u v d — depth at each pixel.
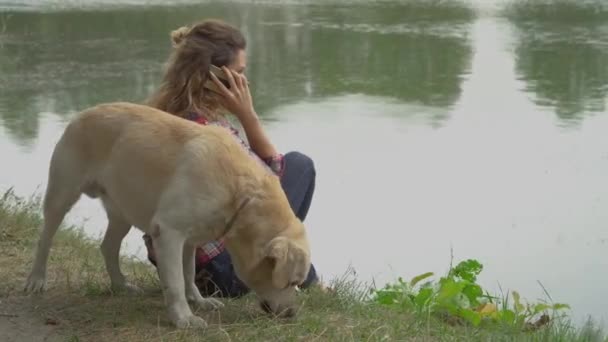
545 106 15.48
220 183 4.55
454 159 12.01
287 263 4.45
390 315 5.16
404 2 32.66
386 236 9.01
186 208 4.52
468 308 5.64
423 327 4.98
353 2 32.38
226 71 5.33
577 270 8.23
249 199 4.58
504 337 4.99
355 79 17.48
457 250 8.64
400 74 18.19
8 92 15.21
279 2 31.48
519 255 8.59
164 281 4.64
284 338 4.55
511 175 11.27
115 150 4.79
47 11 26.11
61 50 19.56
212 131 4.69
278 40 22.08
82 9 26.91
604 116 14.69
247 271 4.66
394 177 11.05
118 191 4.81
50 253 6.27
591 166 11.65
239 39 5.44
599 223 9.44
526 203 10.18
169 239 4.55
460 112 14.88
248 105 5.44
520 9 30.52
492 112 14.92
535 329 5.43
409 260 8.30
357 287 5.90
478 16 28.33
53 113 13.80
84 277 5.73
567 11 29.83
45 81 16.16
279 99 15.38
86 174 4.96
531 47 21.86
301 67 18.59
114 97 14.80
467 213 9.84
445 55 20.61
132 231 8.60
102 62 18.19
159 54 19.22
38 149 11.74
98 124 4.90
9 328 4.73
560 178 11.19
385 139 12.82
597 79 17.97
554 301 7.50
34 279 5.31
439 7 31.05
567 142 13.01
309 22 25.75
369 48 21.31
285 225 4.62
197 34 5.39
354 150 12.20
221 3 30.25
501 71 18.75
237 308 5.14
